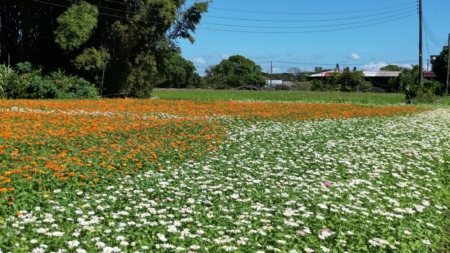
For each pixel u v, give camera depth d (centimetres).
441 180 1002
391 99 4156
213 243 564
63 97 2948
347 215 690
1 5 3388
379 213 704
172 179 865
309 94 4862
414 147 1314
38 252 500
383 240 581
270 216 668
